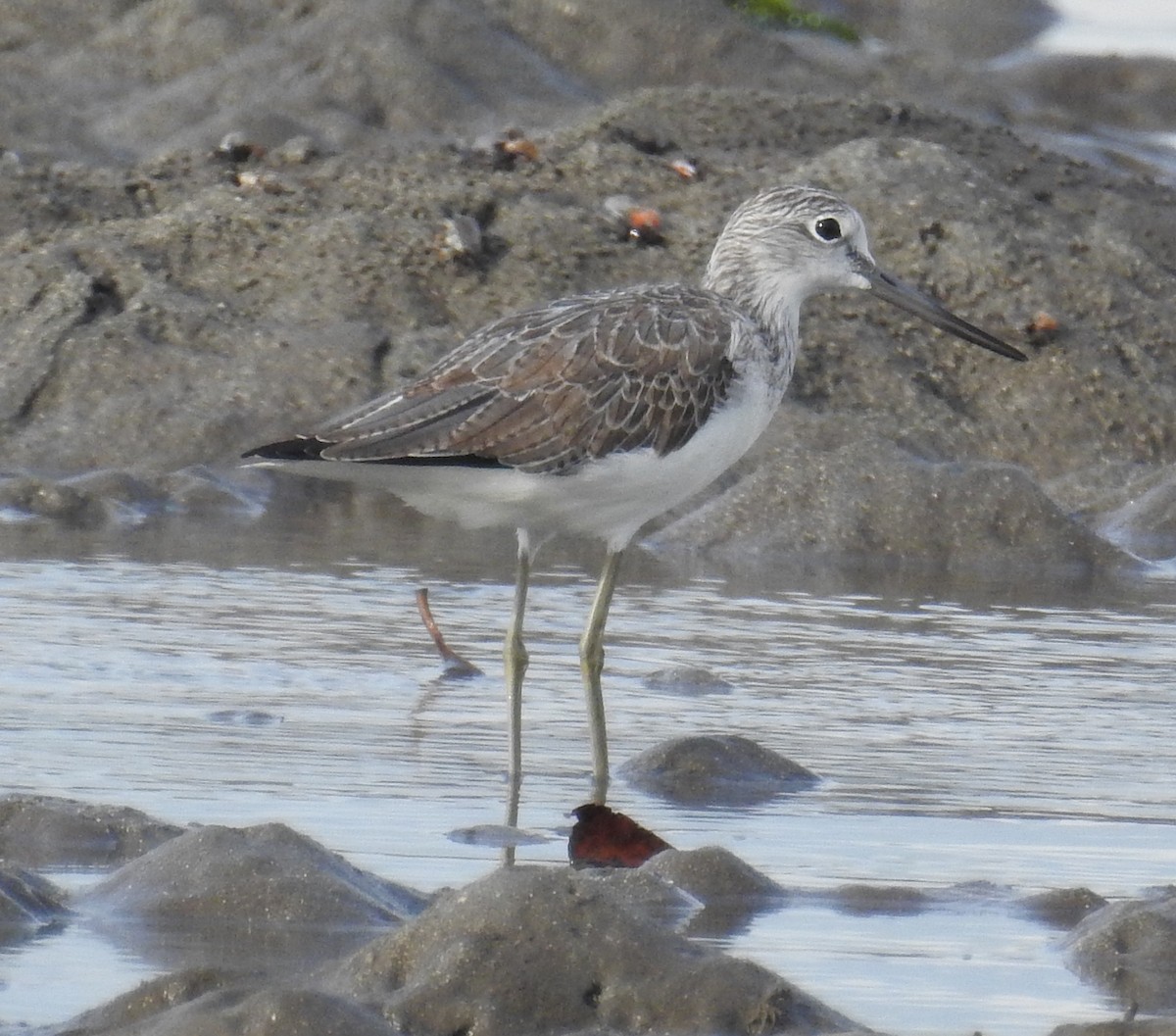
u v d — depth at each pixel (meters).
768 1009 6.63
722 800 9.43
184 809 8.84
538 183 20.42
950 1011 6.94
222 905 7.63
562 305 10.76
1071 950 7.53
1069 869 8.48
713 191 20.53
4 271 18.55
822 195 11.82
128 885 7.76
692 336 10.73
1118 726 10.74
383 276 18.80
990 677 11.75
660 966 6.73
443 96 25.47
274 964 7.18
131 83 25.69
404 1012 6.55
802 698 11.21
